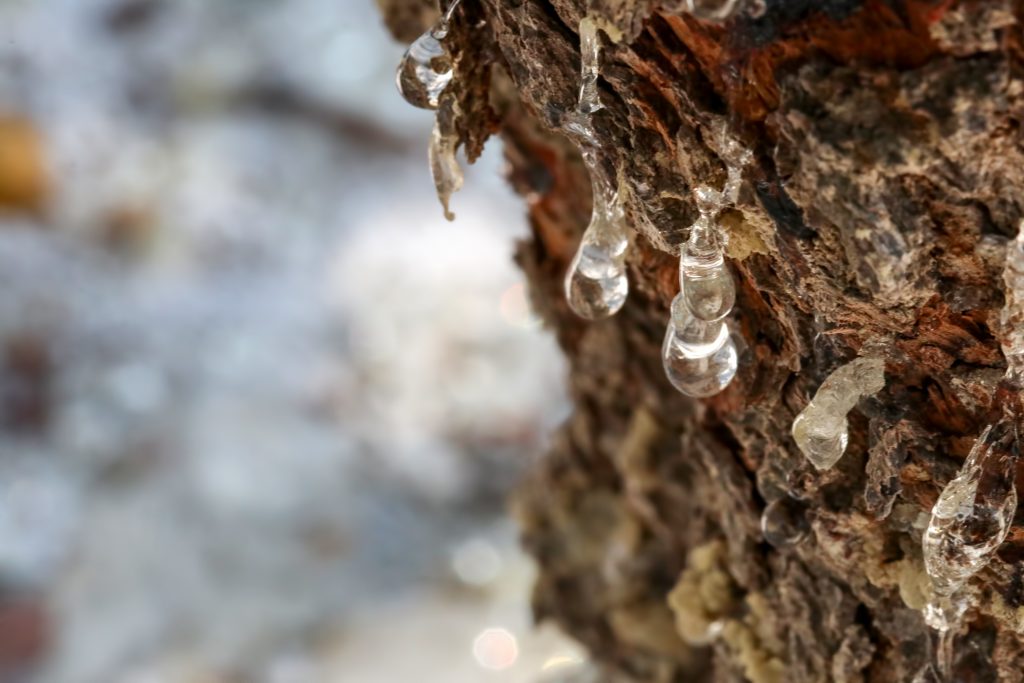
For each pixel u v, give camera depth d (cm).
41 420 118
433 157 33
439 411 119
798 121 29
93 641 96
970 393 31
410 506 112
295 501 108
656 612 39
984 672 32
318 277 135
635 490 38
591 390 39
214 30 153
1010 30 28
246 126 148
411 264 130
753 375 33
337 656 93
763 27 29
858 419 32
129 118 145
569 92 32
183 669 92
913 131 29
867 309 30
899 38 29
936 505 31
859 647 33
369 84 152
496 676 87
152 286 131
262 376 123
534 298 39
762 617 35
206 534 104
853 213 29
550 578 42
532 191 37
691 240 31
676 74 30
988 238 29
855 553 33
